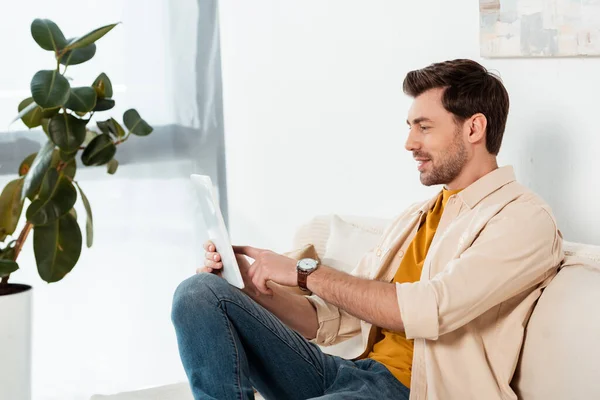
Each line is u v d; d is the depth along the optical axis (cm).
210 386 165
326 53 279
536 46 196
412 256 183
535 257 154
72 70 335
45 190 253
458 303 151
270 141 317
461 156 173
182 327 167
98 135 278
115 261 346
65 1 331
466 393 157
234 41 335
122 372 346
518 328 156
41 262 255
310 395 178
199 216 351
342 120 275
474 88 170
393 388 168
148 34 342
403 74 245
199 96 348
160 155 348
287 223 312
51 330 339
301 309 189
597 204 185
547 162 199
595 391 140
